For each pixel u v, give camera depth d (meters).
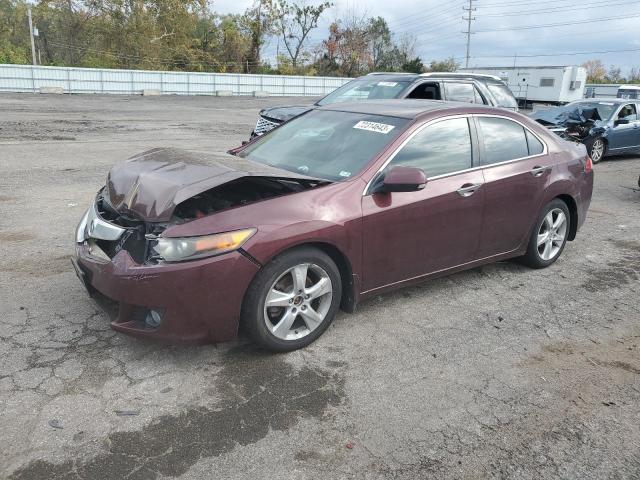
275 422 2.99
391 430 2.97
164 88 40.69
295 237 3.45
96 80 38.00
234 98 39.47
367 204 3.84
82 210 7.07
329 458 2.75
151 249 3.29
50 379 3.26
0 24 55.88
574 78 35.62
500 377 3.54
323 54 66.31
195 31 59.50
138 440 2.80
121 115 21.88
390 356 3.73
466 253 4.59
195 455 2.72
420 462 2.75
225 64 59.91
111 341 3.72
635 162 13.84
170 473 2.59
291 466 2.68
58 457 2.65
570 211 5.61
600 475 2.72
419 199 4.09
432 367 3.62
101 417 2.95
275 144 4.82
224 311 3.31
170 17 55.28
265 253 3.35
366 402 3.21
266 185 3.87
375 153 4.09
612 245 6.50
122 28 54.03
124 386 3.23
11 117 18.86
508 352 3.86
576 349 3.95
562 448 2.90
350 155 4.19
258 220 3.39
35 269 4.95
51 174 9.37
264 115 9.69
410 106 4.77
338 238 3.66
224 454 2.73
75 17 54.41
